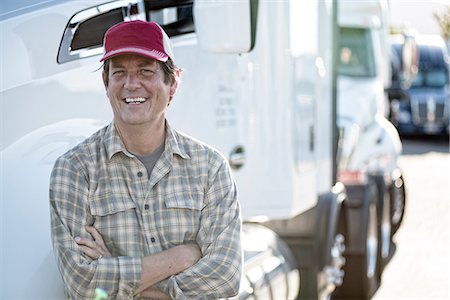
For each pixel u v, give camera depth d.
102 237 3.38
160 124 3.44
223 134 4.90
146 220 3.41
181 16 4.50
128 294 3.34
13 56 3.53
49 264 3.48
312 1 6.02
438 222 11.56
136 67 3.36
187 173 3.49
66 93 3.67
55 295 3.48
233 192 3.55
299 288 6.11
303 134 5.77
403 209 9.99
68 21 3.73
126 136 3.43
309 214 6.14
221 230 3.47
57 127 3.61
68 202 3.33
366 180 7.73
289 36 5.40
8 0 3.72
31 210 3.46
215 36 4.16
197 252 3.45
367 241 7.54
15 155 3.46
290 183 5.41
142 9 4.19
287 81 5.37
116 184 3.40
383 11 10.31
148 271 3.34
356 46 9.86
